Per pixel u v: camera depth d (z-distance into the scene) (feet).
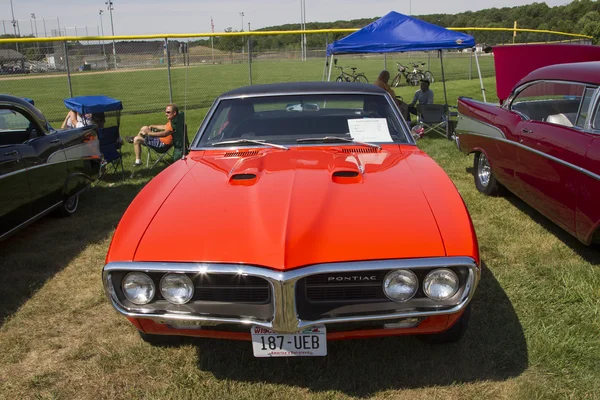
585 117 12.10
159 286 7.58
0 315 11.16
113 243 7.95
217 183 9.52
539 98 14.93
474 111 18.66
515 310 10.38
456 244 7.44
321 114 12.32
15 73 45.16
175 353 9.39
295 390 8.32
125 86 71.72
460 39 30.86
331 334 7.70
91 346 9.85
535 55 20.20
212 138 12.05
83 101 23.21
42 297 11.98
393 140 11.75
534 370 8.50
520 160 14.85
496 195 18.29
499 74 21.21
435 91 56.03
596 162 10.96
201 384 8.52
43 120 16.66
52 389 8.60
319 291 7.49
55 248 15.12
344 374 8.64
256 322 7.34
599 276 11.58
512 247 13.65
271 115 12.32
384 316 7.32
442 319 7.72
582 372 8.35
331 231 7.58
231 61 68.85
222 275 7.49
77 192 18.21
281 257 7.12
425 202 8.40
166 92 64.23
